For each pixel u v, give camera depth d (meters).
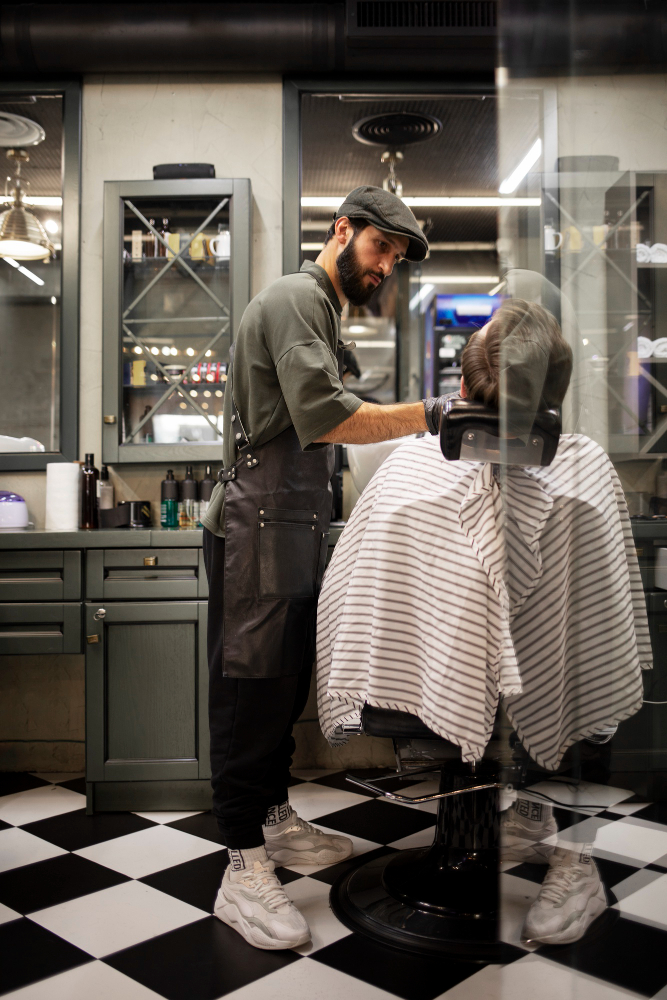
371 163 3.26
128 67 2.70
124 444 2.68
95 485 2.58
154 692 2.17
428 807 2.18
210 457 2.68
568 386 0.86
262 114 2.80
